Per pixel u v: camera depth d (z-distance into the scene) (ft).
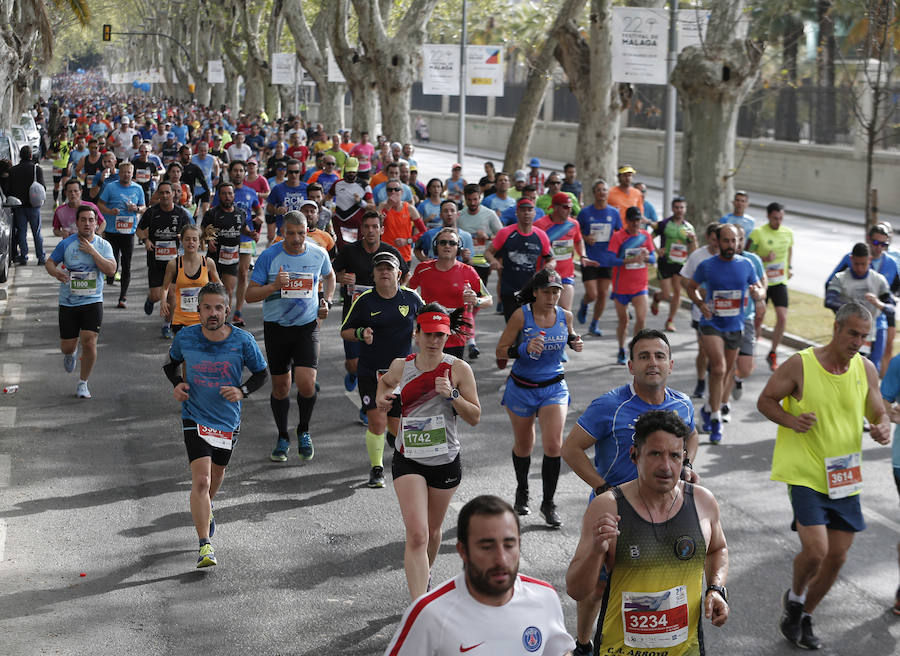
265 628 21.50
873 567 25.05
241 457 32.45
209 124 148.25
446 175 150.20
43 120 172.35
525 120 95.35
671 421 14.66
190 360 24.47
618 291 43.98
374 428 29.60
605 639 15.26
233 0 205.77
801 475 20.93
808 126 123.34
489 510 11.92
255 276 31.58
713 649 20.89
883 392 24.00
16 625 21.34
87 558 24.68
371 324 28.84
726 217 46.06
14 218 66.23
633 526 14.92
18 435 33.63
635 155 160.35
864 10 53.67
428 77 104.42
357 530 26.76
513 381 27.04
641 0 79.20
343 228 49.32
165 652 20.44
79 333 37.99
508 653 12.17
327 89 151.94
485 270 48.21
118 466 31.12
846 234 96.37
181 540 25.89
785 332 50.93
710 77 65.77
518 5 137.18
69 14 184.34
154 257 49.83
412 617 12.24
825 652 20.86
